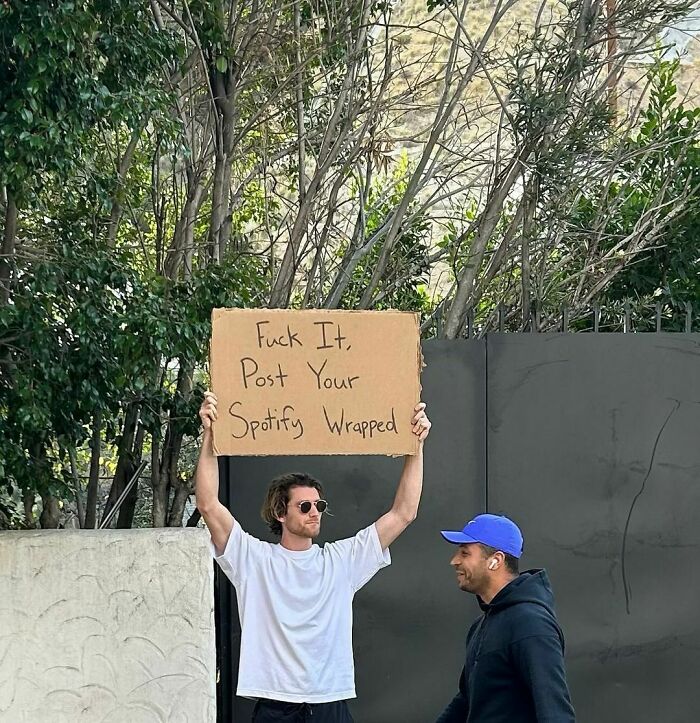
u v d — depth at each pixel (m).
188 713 4.20
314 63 6.75
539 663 3.16
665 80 7.41
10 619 4.18
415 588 4.87
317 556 3.84
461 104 7.48
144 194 6.55
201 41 5.80
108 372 4.63
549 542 4.92
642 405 4.97
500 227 6.98
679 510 4.96
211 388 3.78
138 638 4.21
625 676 4.92
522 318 6.04
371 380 3.82
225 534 3.79
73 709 4.18
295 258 6.14
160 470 5.49
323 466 4.85
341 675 3.76
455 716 3.61
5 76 4.25
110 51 4.63
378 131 7.16
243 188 7.02
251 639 3.71
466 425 4.93
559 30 8.54
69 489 4.79
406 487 3.91
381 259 6.15
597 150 6.38
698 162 6.82
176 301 4.72
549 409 4.95
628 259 6.31
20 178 4.19
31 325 4.39
